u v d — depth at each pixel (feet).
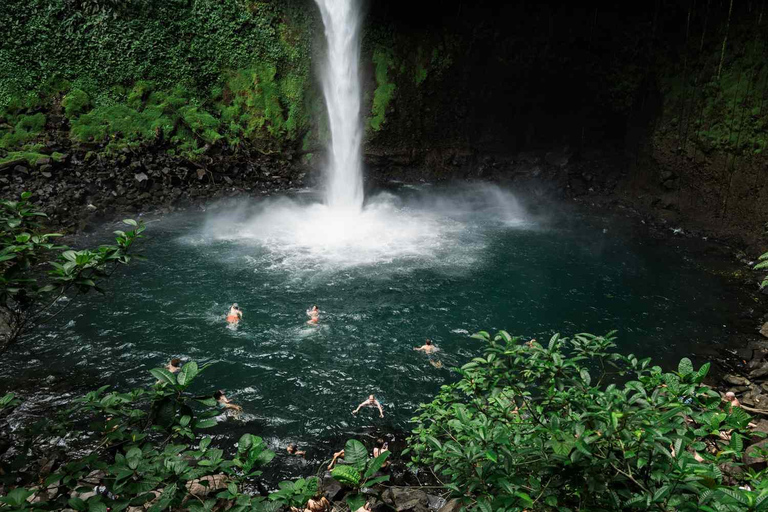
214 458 15.48
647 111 97.19
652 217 88.84
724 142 80.18
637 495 13.60
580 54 103.50
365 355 48.96
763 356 48.85
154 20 97.14
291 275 65.31
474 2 103.65
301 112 106.11
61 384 42.55
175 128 98.37
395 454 36.47
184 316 54.49
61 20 92.73
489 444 16.20
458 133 110.52
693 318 56.75
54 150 89.61
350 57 106.22
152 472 15.17
